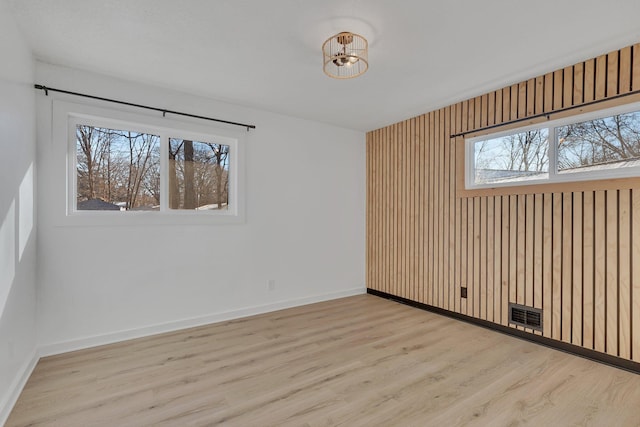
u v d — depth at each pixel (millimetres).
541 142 2988
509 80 3029
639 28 2176
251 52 2520
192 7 1962
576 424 1800
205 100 3471
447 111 3748
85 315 2818
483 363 2535
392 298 4465
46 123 2646
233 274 3658
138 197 3156
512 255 3146
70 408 1935
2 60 1842
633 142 2449
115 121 2994
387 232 4551
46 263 2645
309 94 3377
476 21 2100
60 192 2707
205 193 3541
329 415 1879
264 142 3898
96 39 2324
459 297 3611
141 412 1900
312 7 1961
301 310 3971
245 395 2082
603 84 2545
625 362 2441
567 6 1943
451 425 1793
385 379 2287
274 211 3980
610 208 2527
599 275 2580
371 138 4836
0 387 1800
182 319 3314
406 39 2322
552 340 2852
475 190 3434
